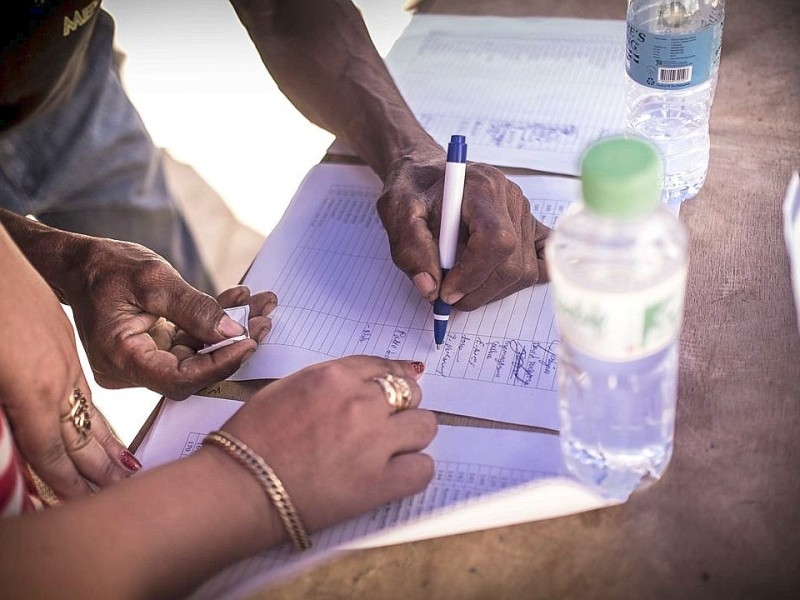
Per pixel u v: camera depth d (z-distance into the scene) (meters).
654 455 0.72
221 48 2.49
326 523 0.69
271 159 2.21
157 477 0.67
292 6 1.14
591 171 0.53
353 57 1.12
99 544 0.62
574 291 0.57
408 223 0.87
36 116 1.33
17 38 1.08
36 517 0.63
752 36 1.16
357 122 1.08
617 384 0.65
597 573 0.65
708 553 0.65
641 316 0.57
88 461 0.82
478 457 0.74
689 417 0.75
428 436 0.73
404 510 0.71
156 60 2.48
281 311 0.93
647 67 0.92
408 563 0.68
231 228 2.07
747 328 0.81
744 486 0.69
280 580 0.68
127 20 2.62
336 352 0.87
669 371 0.67
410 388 0.75
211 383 0.86
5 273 0.77
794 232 0.83
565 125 1.09
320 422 0.70
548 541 0.68
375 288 0.94
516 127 1.10
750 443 0.72
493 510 0.70
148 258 0.91
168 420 0.85
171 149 2.26
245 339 0.86
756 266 0.87
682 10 0.96
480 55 1.24
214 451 0.69
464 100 1.16
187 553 0.64
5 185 1.65
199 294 0.88
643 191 0.52
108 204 1.78
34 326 0.78
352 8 1.17
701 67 0.91
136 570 0.62
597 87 1.14
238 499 0.67
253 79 2.41
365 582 0.67
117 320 0.89
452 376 0.82
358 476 0.69
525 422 0.77
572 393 0.69
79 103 1.67
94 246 0.93
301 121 2.29
